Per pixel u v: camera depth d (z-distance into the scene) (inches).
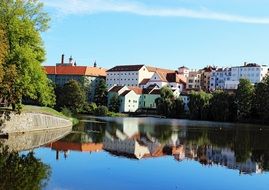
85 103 7155.5
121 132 3198.8
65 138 2386.8
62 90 6825.8
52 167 1409.9
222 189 1262.3
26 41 2265.0
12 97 2191.2
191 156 1946.4
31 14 2401.6
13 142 1950.1
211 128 4377.5
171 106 7682.1
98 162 1595.7
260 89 6668.3
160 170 1505.9
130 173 1412.4
